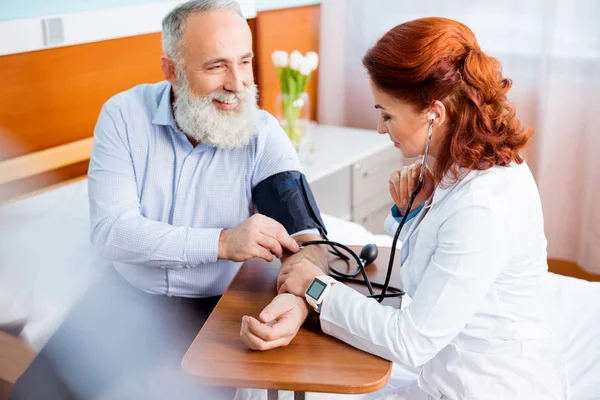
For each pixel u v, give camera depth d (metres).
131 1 2.32
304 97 2.75
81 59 2.22
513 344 1.23
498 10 2.83
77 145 2.21
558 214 2.90
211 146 1.70
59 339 1.67
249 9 2.74
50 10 2.08
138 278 1.73
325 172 2.64
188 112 1.62
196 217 1.72
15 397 1.57
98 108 2.32
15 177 2.05
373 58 1.19
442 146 1.21
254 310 1.33
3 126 2.04
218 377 1.12
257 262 1.54
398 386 1.51
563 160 2.83
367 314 1.19
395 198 1.45
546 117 2.79
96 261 1.86
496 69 1.18
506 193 1.18
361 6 3.17
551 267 2.98
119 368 1.57
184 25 1.57
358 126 3.38
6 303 1.70
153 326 1.66
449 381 1.25
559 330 1.69
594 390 1.48
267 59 2.97
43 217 1.92
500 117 1.16
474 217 1.14
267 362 1.16
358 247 1.61
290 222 1.60
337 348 1.21
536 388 1.22
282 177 1.67
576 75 2.71
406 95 1.17
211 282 1.71
